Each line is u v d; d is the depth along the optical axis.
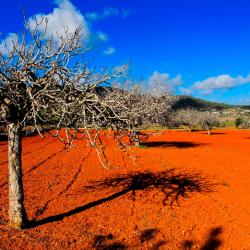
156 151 35.03
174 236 12.70
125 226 13.29
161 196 17.72
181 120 79.25
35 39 9.95
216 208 16.11
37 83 10.41
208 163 28.33
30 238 11.25
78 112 10.77
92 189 18.58
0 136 46.12
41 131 11.24
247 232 13.38
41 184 19.19
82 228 12.77
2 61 10.00
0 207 14.52
